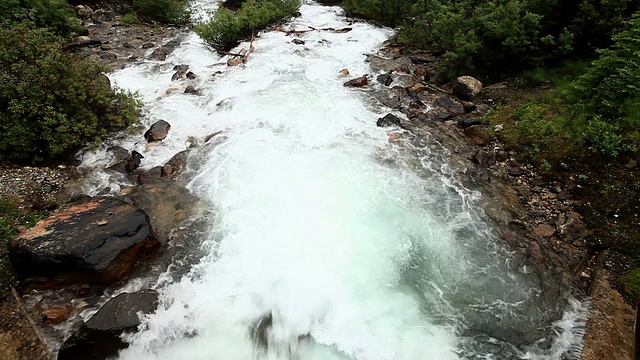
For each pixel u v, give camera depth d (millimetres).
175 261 7473
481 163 9875
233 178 9273
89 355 5918
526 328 6570
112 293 6883
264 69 14328
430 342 6336
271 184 9047
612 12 10875
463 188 9258
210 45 16719
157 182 9227
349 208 8562
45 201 8469
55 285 6793
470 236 8148
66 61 10305
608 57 9430
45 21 15180
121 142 10672
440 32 14430
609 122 9359
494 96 12031
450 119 11562
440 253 7797
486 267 7566
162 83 13547
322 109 11828
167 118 11477
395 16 19031
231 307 6738
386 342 6324
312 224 8164
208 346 6309
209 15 19438
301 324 6578
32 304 6617
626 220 7852
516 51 11969
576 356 6094
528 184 9281
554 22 11914
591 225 8109
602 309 6680
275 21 19719
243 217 8320
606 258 7512
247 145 10227
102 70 11469
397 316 6703
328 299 6863
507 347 6305
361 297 6941
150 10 19906
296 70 14305
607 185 8422
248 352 6324
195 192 8984
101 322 6062
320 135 10711
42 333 6219
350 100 12398
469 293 7125
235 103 12039
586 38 11672
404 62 15047
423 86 13172
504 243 8000
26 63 9641
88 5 19797
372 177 9414
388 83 13398
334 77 13891
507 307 6887
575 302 6934
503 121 10891
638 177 8219
